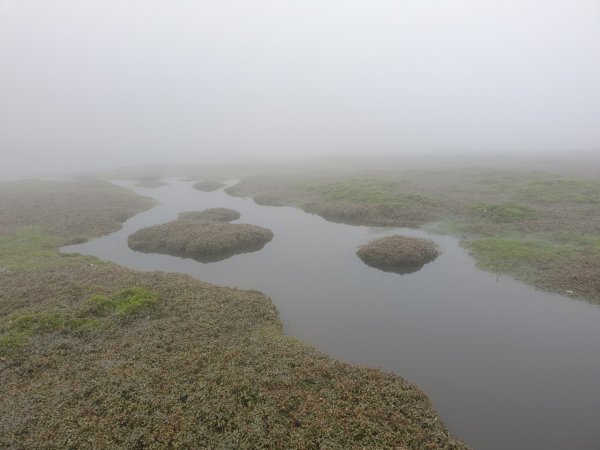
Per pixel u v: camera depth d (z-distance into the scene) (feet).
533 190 161.38
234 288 78.43
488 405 46.93
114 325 60.49
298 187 215.10
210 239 114.62
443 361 56.29
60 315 61.82
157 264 104.68
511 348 59.11
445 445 37.42
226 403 42.04
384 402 43.06
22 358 51.96
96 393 44.34
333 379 47.11
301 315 72.13
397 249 100.68
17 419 40.04
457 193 169.48
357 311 73.31
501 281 83.87
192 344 54.90
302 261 103.86
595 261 84.74
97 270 86.58
